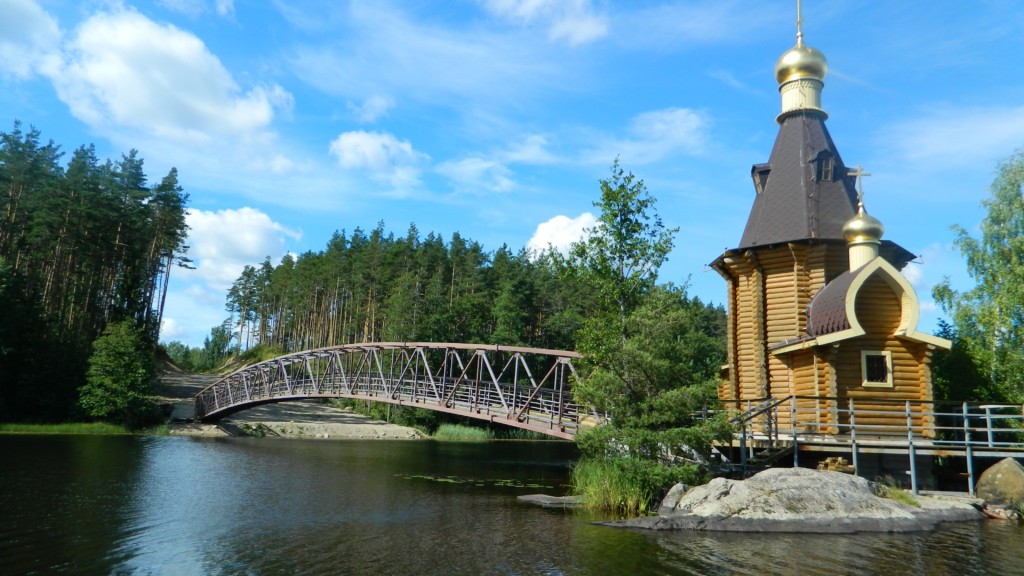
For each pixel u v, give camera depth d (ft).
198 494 82.58
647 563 47.93
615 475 72.08
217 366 419.54
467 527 62.80
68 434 161.17
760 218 103.86
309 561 49.06
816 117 106.73
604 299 89.35
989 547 52.65
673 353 72.08
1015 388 100.07
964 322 120.06
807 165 101.81
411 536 58.39
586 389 72.59
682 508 64.90
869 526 59.16
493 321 297.74
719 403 74.33
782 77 110.01
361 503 78.69
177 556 50.52
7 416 168.76
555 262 91.61
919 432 81.15
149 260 249.55
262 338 407.85
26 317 179.42
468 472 117.91
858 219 89.66
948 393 94.43
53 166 210.79
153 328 249.55
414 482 100.63
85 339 203.51
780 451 75.97
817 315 88.79
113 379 179.32
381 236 371.76
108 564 47.83
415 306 264.72
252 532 60.13
